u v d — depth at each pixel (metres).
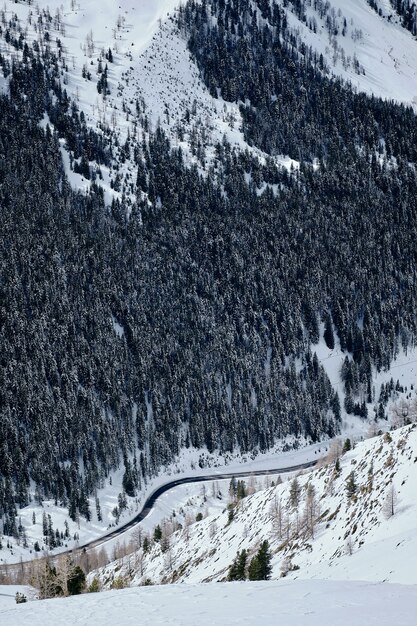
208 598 41.09
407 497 87.50
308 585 41.41
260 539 120.50
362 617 30.44
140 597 45.59
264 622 31.53
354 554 76.00
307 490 124.75
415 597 34.84
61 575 92.69
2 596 94.19
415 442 101.75
